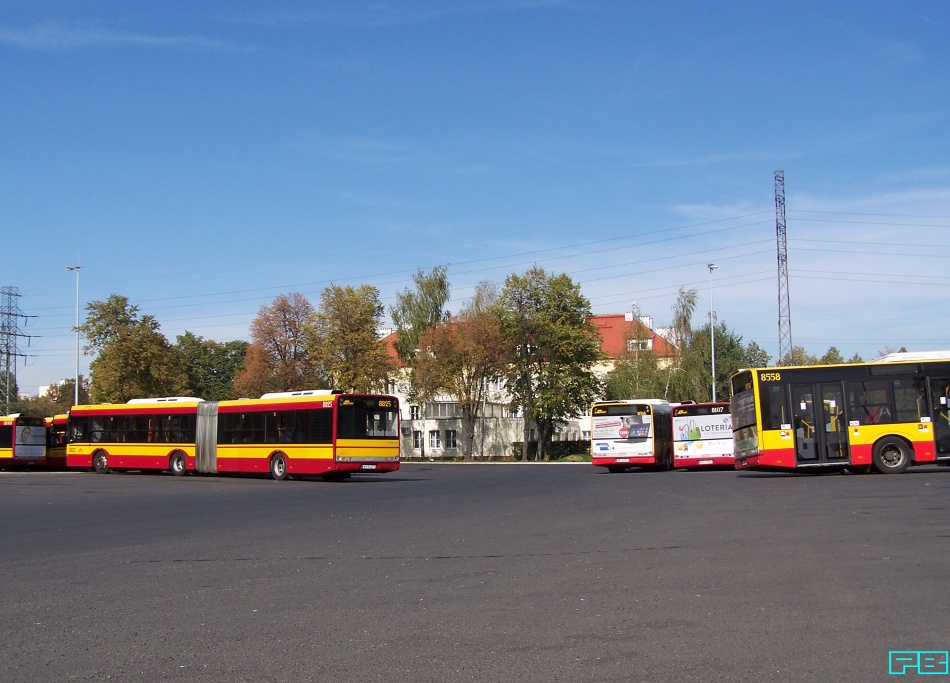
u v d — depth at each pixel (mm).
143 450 44031
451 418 89375
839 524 15359
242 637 8156
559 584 10422
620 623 8336
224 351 113250
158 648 7812
